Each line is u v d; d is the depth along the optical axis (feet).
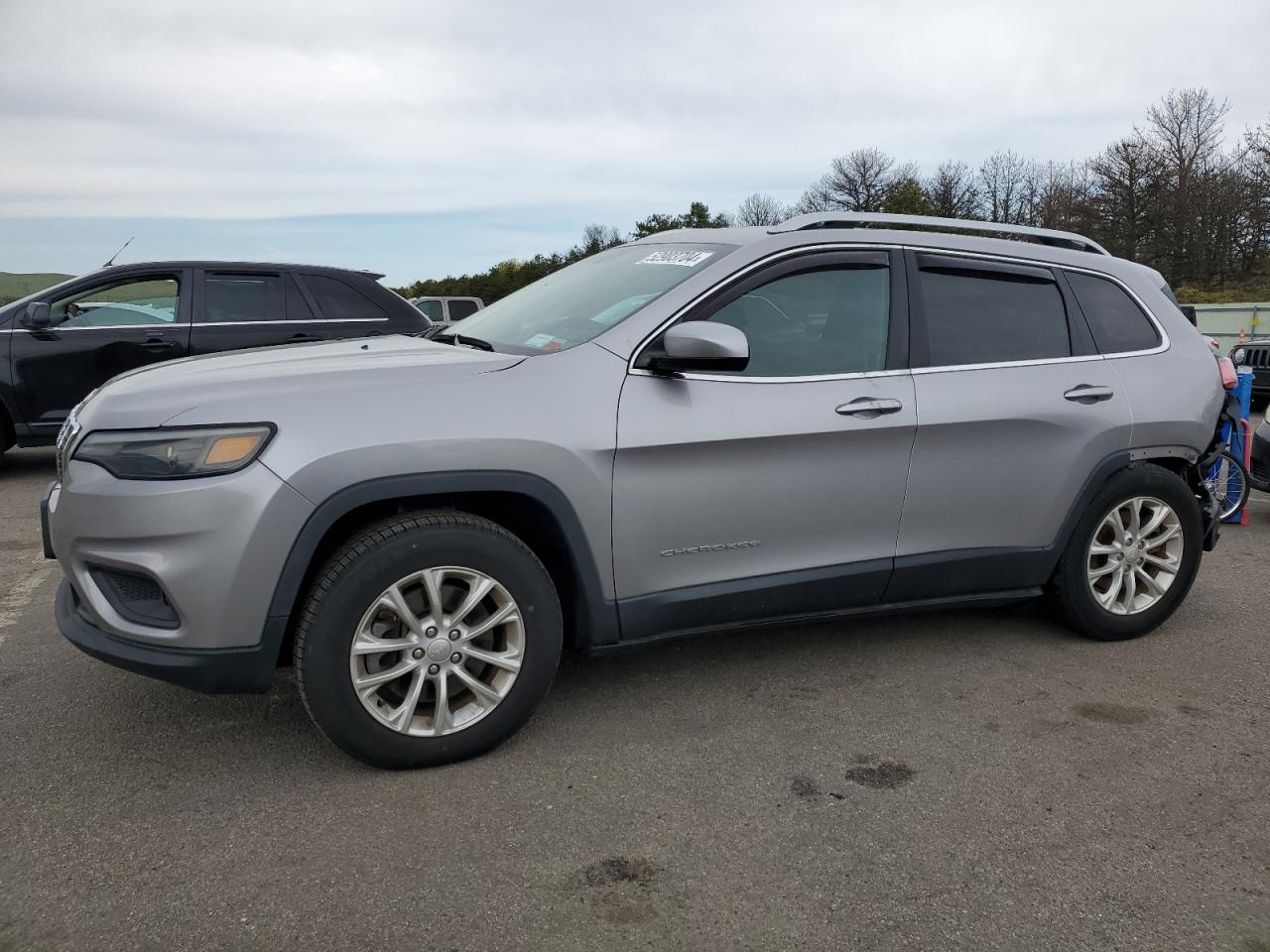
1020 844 8.64
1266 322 75.25
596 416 10.05
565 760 10.03
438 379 9.68
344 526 9.66
